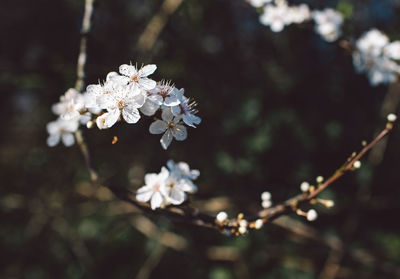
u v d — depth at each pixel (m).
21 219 0.97
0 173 1.00
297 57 0.92
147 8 0.98
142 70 0.34
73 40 0.98
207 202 0.89
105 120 0.34
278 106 0.89
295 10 0.61
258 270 0.87
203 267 0.90
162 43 0.89
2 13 1.00
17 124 1.06
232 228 0.39
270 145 0.86
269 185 0.89
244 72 0.94
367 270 0.91
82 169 0.96
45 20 1.00
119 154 0.96
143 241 0.91
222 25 0.94
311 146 0.87
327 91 0.91
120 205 0.91
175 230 0.86
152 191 0.39
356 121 0.93
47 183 0.99
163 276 0.90
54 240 0.95
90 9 0.48
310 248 0.90
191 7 0.88
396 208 0.96
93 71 0.86
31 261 0.94
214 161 0.90
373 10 0.89
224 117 0.89
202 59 0.92
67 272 0.92
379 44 0.56
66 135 0.45
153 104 0.34
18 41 0.99
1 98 1.07
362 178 0.87
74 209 0.93
